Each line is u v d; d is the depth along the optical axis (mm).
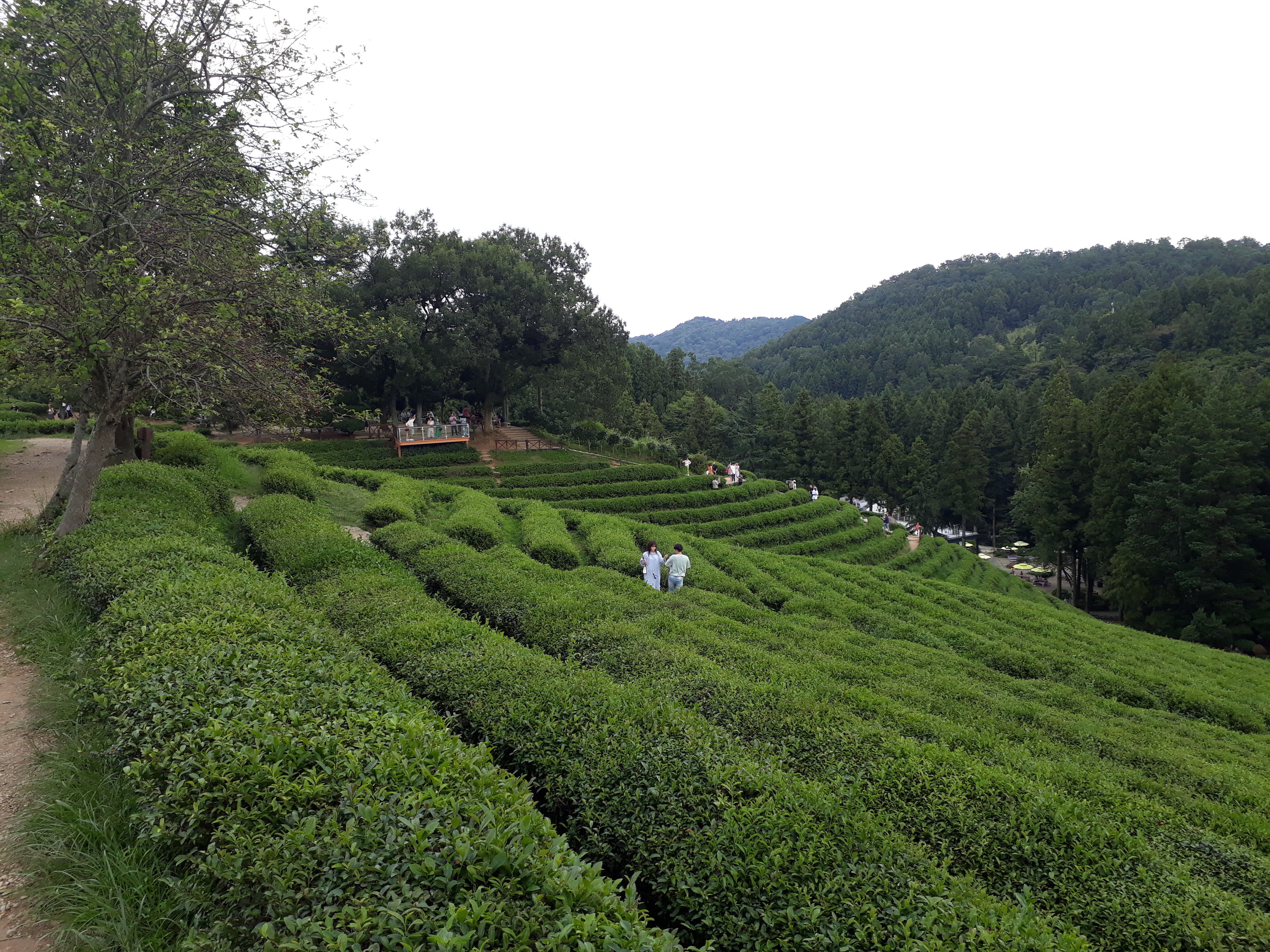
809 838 5648
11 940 4441
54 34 12383
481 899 3855
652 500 42031
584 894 4059
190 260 12609
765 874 5270
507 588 14242
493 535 22406
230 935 4254
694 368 140625
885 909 5008
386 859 4184
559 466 46281
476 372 50000
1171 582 40031
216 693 6336
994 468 78250
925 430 85250
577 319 49406
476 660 9250
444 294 43969
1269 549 39531
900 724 9539
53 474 23938
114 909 4637
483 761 5824
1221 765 11320
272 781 4910
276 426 15852
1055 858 6332
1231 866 6914
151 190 12664
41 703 7559
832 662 13094
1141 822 7500
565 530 27328
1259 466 39906
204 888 4512
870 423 76062
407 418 49125
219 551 12430
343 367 39750
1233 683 23469
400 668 9375
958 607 27328
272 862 4191
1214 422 39781
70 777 6074
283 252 14922
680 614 15258
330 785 4922
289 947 3678
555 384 60719
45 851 5164
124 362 12836
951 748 9172
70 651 8930
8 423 36500
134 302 11406
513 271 45688
